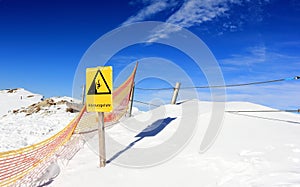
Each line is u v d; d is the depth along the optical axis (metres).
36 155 5.43
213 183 3.32
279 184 2.85
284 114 6.90
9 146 8.02
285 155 3.69
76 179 4.19
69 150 6.07
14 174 4.41
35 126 11.76
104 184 3.84
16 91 42.53
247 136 4.89
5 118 16.91
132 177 3.98
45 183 4.21
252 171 3.38
